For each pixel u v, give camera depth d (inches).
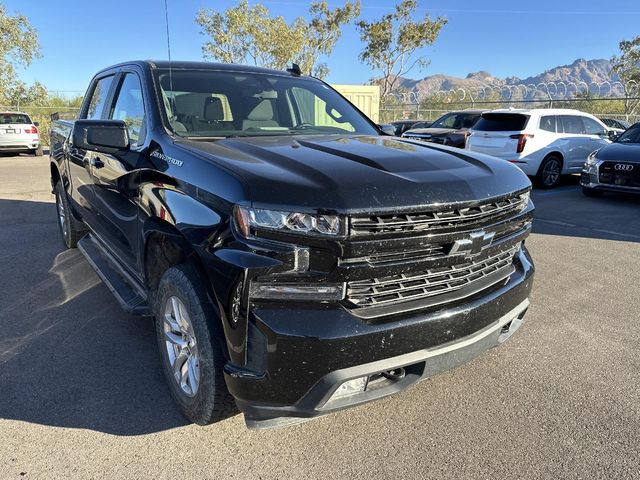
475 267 100.6
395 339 86.5
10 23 1039.0
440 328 91.3
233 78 148.9
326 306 83.7
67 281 191.9
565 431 106.3
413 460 97.3
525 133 433.7
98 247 180.4
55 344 142.5
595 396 119.3
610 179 374.3
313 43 1332.4
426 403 116.0
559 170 458.9
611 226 297.6
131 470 94.0
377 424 108.3
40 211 328.2
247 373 84.8
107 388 120.6
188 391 104.4
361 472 94.1
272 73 161.3
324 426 107.6
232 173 90.2
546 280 200.7
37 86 1123.9
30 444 100.6
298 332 81.4
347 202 81.8
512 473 94.0
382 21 1300.4
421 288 91.5
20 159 692.1
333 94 168.9
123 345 142.3
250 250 83.3
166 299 107.6
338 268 82.6
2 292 180.7
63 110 1028.5
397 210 84.1
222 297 85.4
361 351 84.1
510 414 112.1
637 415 112.0
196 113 132.9
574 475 93.5
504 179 104.3
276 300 83.0
